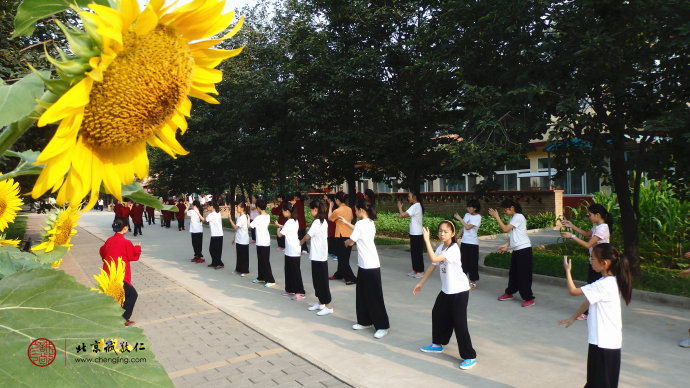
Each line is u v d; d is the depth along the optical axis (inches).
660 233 430.0
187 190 1009.5
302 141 604.4
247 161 759.7
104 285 57.5
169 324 282.4
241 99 680.4
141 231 922.1
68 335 25.2
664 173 318.3
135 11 30.8
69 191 32.4
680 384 184.9
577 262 400.2
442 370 207.5
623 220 354.9
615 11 267.1
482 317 285.9
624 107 316.8
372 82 482.0
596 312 158.6
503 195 814.5
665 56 273.3
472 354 209.3
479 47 335.6
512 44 306.2
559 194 738.2
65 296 26.4
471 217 364.5
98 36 29.3
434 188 1020.5
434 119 502.0
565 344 235.5
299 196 582.9
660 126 252.8
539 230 683.4
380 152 505.7
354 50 486.9
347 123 530.9
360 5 472.1
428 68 406.3
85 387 24.2
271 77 671.8
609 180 358.6
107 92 31.4
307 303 340.8
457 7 337.1
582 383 189.6
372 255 257.9
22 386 23.1
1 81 27.6
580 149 323.0
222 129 756.6
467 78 349.1
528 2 277.3
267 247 401.1
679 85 285.3
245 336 256.8
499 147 302.4
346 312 313.4
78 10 29.1
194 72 36.2
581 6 269.9
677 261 399.2
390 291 361.4
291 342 251.0
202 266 513.0
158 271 474.9
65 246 56.6
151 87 32.1
